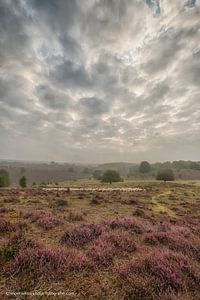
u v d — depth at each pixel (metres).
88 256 6.91
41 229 9.98
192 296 4.98
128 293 4.86
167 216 18.66
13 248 6.52
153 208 24.45
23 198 26.12
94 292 4.86
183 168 175.00
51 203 21.03
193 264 6.69
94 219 13.52
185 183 85.50
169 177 104.25
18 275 5.42
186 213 22.50
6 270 5.58
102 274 5.80
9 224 9.68
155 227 12.27
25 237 7.77
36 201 22.11
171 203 31.80
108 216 14.95
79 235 8.60
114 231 9.88
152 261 6.23
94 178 159.75
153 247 8.38
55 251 6.55
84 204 21.98
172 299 4.62
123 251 7.41
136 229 10.80
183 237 9.97
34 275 5.40
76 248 7.65
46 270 5.54
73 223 11.76
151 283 5.23
